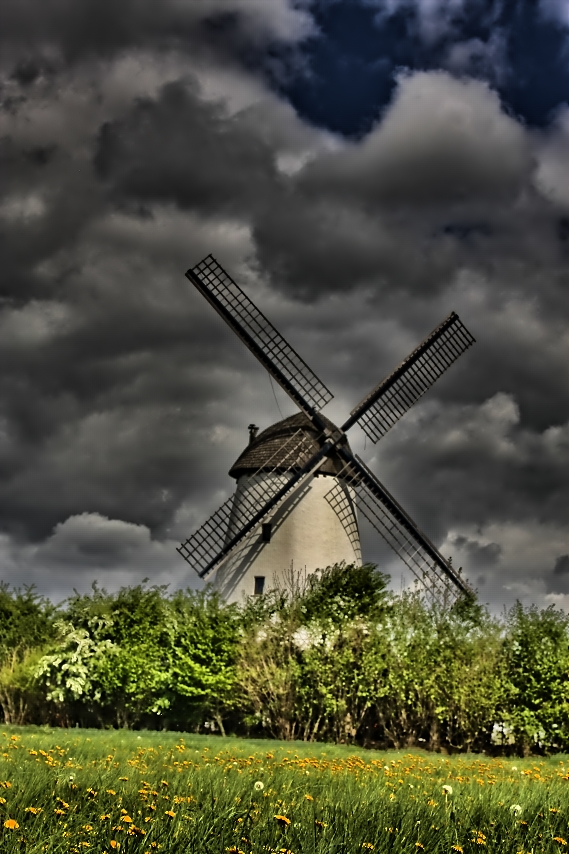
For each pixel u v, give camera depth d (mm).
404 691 26797
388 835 7383
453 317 38875
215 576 34469
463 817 8344
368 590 28422
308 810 8383
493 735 27562
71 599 29125
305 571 33344
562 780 12711
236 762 14609
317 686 27016
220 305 35469
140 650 28219
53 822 7113
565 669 26875
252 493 34531
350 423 36031
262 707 27688
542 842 7461
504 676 27000
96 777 9883
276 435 35312
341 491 34844
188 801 8453
